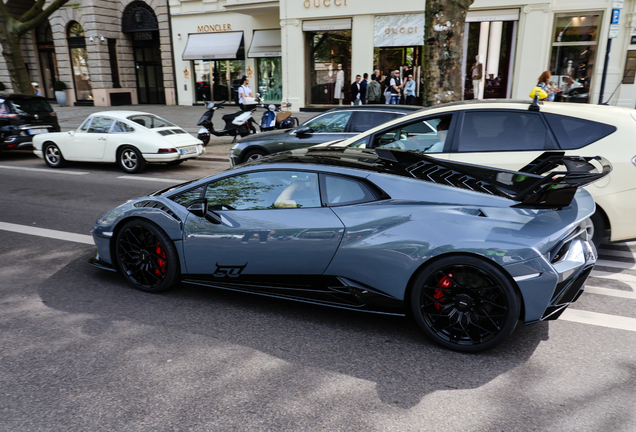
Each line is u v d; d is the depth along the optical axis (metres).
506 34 17.84
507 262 2.91
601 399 2.68
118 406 2.65
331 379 2.89
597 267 4.83
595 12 16.61
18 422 2.53
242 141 8.91
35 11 17.83
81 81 28.59
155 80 28.00
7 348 3.28
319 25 20.36
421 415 2.55
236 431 2.44
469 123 5.02
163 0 24.83
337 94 21.00
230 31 23.67
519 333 3.45
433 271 3.12
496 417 2.53
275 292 3.74
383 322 3.64
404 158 3.97
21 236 6.01
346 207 3.44
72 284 4.43
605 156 4.44
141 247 4.18
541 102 4.96
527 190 3.21
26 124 12.62
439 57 9.44
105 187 9.10
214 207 3.89
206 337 3.42
